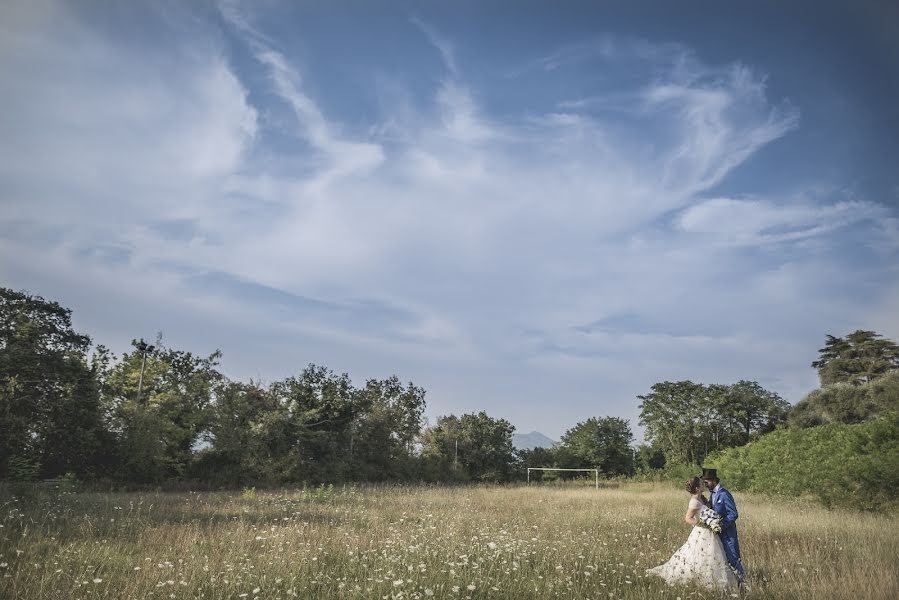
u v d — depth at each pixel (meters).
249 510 15.73
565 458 63.81
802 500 21.62
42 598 6.77
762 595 8.23
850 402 38.94
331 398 38.50
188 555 9.16
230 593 7.41
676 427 62.56
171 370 34.88
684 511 18.17
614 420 65.81
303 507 17.56
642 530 13.85
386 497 22.55
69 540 9.97
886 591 7.81
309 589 7.78
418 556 9.59
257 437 32.03
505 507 19.61
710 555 8.89
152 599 7.06
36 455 22.39
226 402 32.28
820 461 22.09
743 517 15.87
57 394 23.45
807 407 41.78
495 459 54.38
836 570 9.50
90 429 24.59
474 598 7.72
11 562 8.21
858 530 13.02
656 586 8.66
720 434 63.50
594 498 24.91
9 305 22.78
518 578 8.62
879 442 18.92
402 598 7.20
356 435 39.88
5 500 14.41
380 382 49.69
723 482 29.34
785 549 11.41
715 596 8.21
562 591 8.05
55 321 23.98
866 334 55.81
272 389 36.09
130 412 28.05
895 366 53.44
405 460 43.59
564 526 14.35
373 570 8.52
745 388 64.12
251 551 9.89
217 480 29.62
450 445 51.97
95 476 25.23
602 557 10.27
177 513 14.64
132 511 14.62
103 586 7.38
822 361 58.47
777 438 26.92
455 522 14.09
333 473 34.91
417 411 51.38
